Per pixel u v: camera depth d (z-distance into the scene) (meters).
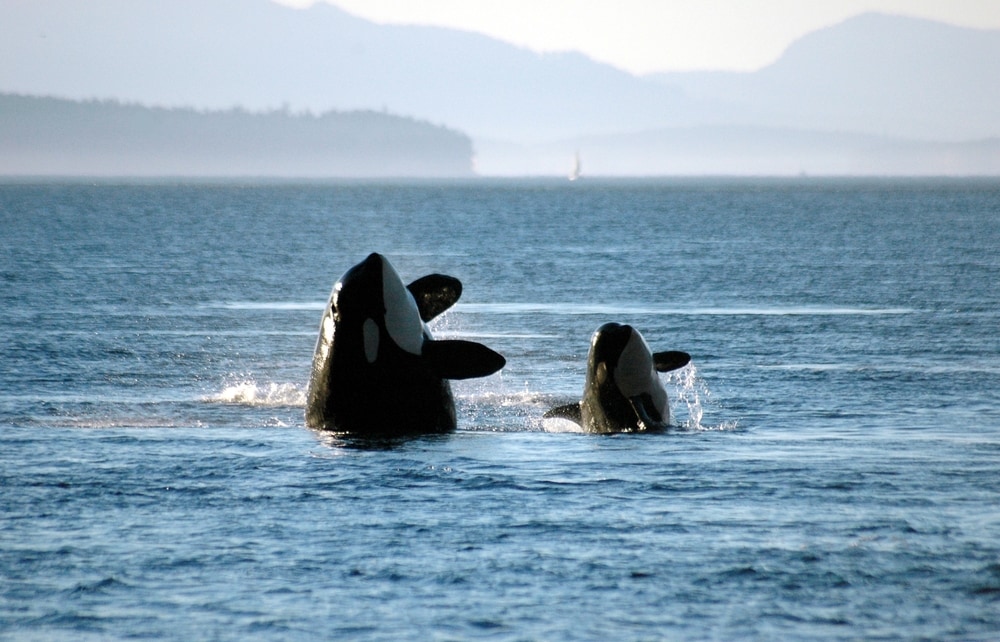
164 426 71.31
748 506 49.62
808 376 92.38
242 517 48.28
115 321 132.75
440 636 35.94
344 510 49.22
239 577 41.00
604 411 69.00
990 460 59.19
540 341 117.81
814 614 37.44
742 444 63.78
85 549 44.06
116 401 82.06
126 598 39.09
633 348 68.81
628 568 41.59
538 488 52.78
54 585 40.28
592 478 54.72
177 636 36.06
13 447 62.84
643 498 50.97
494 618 37.28
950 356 103.81
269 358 106.25
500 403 82.12
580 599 38.78
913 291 168.50
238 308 149.75
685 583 40.12
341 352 67.25
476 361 66.31
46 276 188.25
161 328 127.31
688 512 48.66
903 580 40.22
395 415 67.12
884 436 66.94
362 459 59.25
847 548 43.59
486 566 41.94
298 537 45.44
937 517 47.78
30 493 52.25
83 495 51.97
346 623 36.97
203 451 61.53
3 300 152.75
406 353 66.94
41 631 36.50
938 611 37.56
